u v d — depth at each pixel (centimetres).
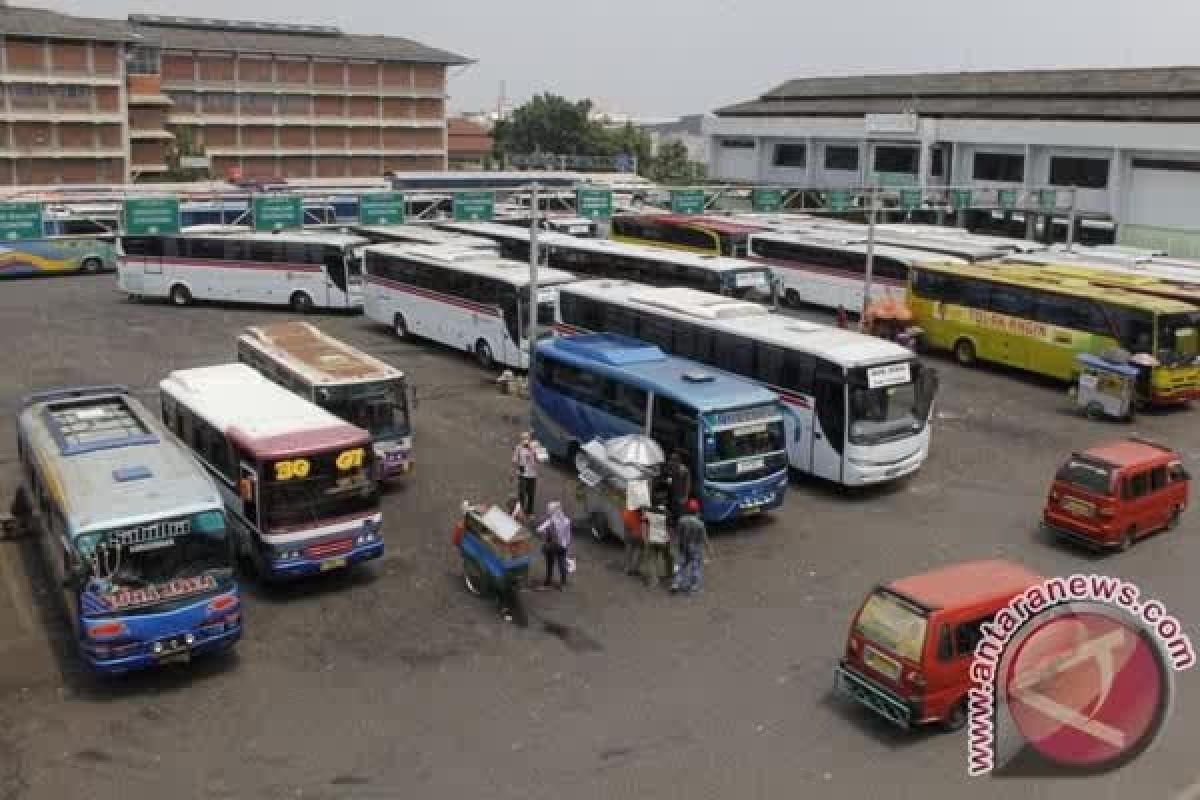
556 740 1267
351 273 3984
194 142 8194
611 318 2766
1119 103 5397
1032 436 2641
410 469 2167
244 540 1683
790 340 2284
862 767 1221
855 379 2125
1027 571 1391
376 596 1666
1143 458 1922
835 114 6869
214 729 1283
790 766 1221
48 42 7150
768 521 2053
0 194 4972
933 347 3538
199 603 1372
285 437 1652
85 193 5256
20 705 1327
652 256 3562
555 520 1688
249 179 7825
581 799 1151
